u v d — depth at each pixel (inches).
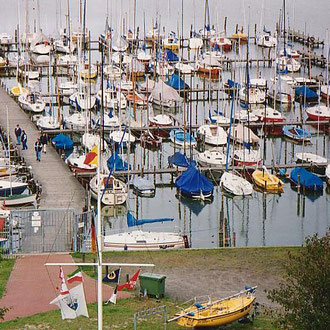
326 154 4195.4
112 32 6314.0
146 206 3481.8
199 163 3892.7
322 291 1736.0
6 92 5000.0
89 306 2076.8
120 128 4156.0
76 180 3494.1
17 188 3353.8
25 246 2541.8
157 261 2444.6
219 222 3304.6
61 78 5600.4
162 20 7509.8
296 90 5182.1
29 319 2001.7
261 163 3890.3
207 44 6486.2
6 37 6397.6
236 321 1989.4
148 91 4972.9
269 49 6166.3
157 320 1994.3
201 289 2215.8
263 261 2436.0
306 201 3590.1
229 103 5034.5
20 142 3954.2
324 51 6446.9
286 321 1761.8
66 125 4306.1
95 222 2514.8
